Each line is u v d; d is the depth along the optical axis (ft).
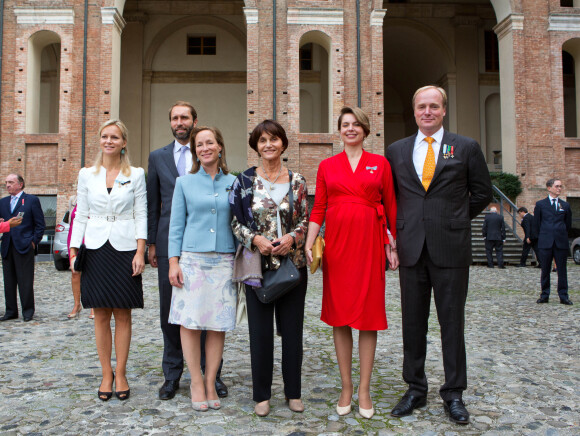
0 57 55.21
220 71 76.43
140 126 74.33
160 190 13.34
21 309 24.17
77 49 55.77
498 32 63.10
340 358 11.12
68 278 37.83
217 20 76.13
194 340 11.43
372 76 57.47
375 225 11.14
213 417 10.73
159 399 11.85
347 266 10.91
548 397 12.07
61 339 18.28
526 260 50.65
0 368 14.35
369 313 10.78
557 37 60.75
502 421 10.54
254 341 10.93
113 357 16.02
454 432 9.96
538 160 59.67
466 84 77.20
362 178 11.09
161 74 75.92
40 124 71.87
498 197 58.80
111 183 12.23
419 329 11.32
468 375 13.91
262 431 9.97
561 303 27.14
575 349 16.99
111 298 11.58
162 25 75.87
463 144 11.24
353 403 11.68
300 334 11.19
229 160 75.66
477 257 51.24
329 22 57.88
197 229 11.54
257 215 11.02
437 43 77.46
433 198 11.18
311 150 57.36
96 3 56.24
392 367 14.78
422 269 11.31
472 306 26.20
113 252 11.83
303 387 12.90
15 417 10.61
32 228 22.44
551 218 27.07
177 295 11.46
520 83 59.77
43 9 55.62
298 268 11.03
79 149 55.06
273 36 57.41
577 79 63.36
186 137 13.16
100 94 55.57
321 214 11.63
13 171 54.75
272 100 57.06
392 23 76.84
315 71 75.66
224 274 11.59
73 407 11.24
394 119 99.30
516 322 21.89
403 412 10.84
